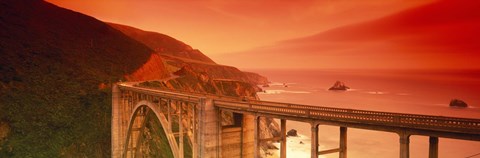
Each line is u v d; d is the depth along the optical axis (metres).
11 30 85.06
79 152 56.03
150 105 42.38
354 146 101.38
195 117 34.09
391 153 94.12
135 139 56.09
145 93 45.69
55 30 99.12
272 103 30.30
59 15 112.75
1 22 86.25
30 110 59.78
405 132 18.38
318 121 22.56
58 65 77.44
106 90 72.50
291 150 97.44
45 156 52.91
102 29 117.81
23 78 67.19
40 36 89.81
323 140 108.81
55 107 62.62
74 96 67.25
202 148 31.08
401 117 18.47
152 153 58.25
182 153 36.31
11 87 63.16
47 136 56.28
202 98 31.25
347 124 20.98
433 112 159.00
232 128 32.34
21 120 57.09
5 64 69.19
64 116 61.28
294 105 27.78
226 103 30.31
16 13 96.25
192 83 115.56
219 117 31.72
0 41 77.12
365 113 20.31
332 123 21.75
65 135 57.72
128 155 55.47
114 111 56.31
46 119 59.34
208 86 127.50
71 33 102.25
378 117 19.33
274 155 90.38
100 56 93.06
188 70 129.12
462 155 83.94
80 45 95.38
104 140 59.66
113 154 56.03
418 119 17.77
